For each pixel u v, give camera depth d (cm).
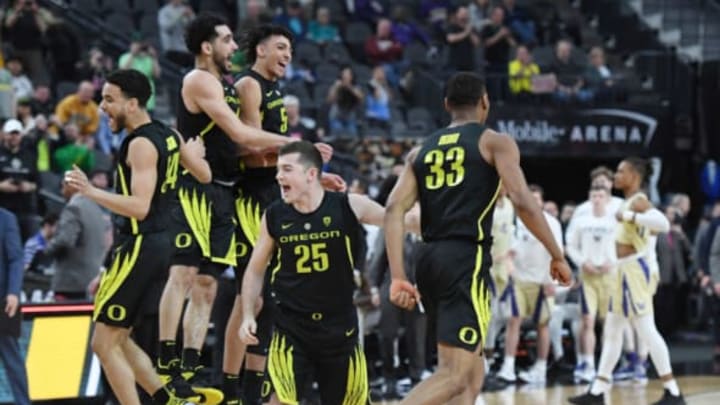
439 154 1088
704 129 2866
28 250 1905
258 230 1256
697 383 2005
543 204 2195
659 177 2766
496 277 1991
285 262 1096
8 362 1473
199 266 1234
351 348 1112
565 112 2703
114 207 1120
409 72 2736
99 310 1163
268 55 1255
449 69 2803
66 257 1758
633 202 1716
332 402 1131
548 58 2891
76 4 2684
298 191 1085
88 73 2398
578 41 3127
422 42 2925
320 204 1093
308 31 2828
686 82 2886
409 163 1102
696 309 2652
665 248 2428
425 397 1066
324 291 1093
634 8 3256
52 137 2191
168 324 1200
